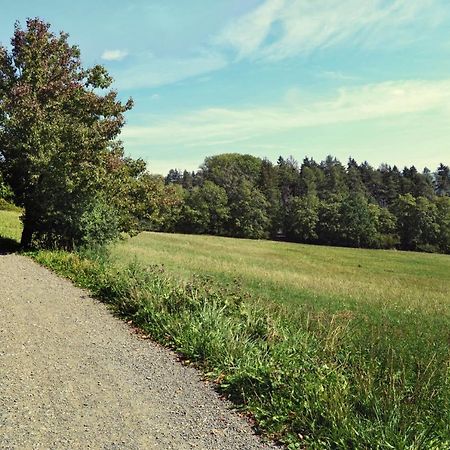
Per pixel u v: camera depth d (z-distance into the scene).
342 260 49.75
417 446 4.32
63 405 5.26
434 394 5.62
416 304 17.73
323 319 9.79
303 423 4.93
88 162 19.14
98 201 19.77
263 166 106.19
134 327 8.61
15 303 9.81
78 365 6.53
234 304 9.07
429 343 8.53
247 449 4.54
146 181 24.73
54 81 19.95
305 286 20.44
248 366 6.11
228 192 91.31
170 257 28.08
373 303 16.98
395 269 43.91
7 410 5.04
